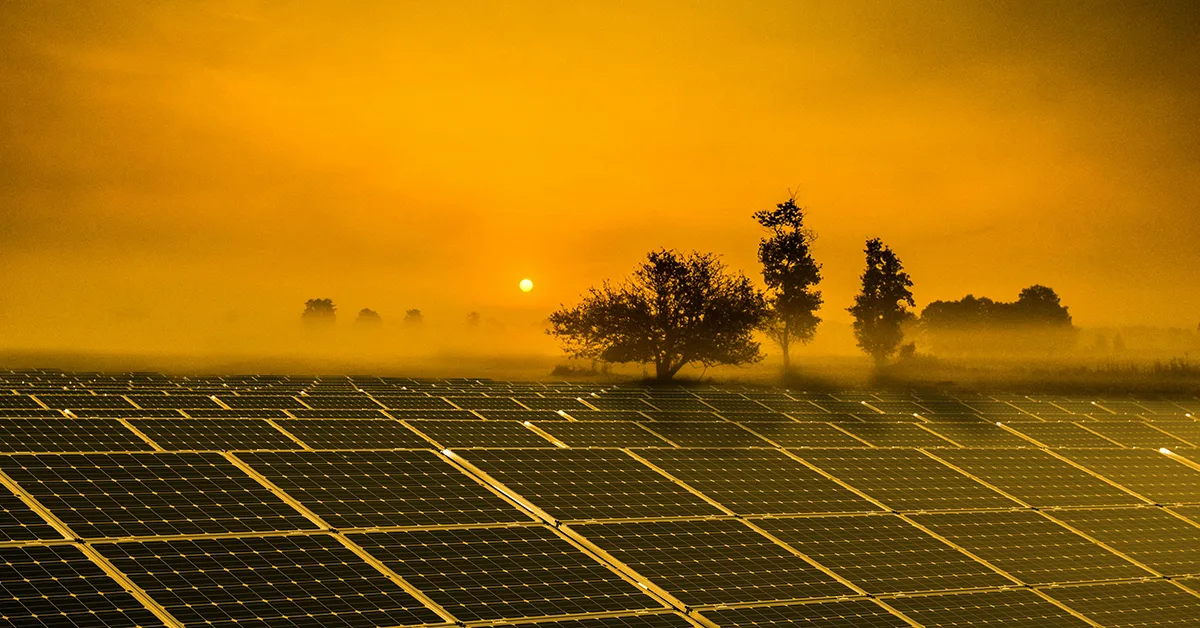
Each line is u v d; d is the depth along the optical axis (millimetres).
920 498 30562
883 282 118750
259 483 24719
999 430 40562
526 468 28656
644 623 20688
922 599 23719
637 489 28125
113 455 24969
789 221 105438
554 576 22172
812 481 30781
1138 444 40969
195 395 35031
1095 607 24578
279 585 20016
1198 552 29219
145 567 19828
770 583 23391
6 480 22547
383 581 20828
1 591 18062
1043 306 177375
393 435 30531
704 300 78125
